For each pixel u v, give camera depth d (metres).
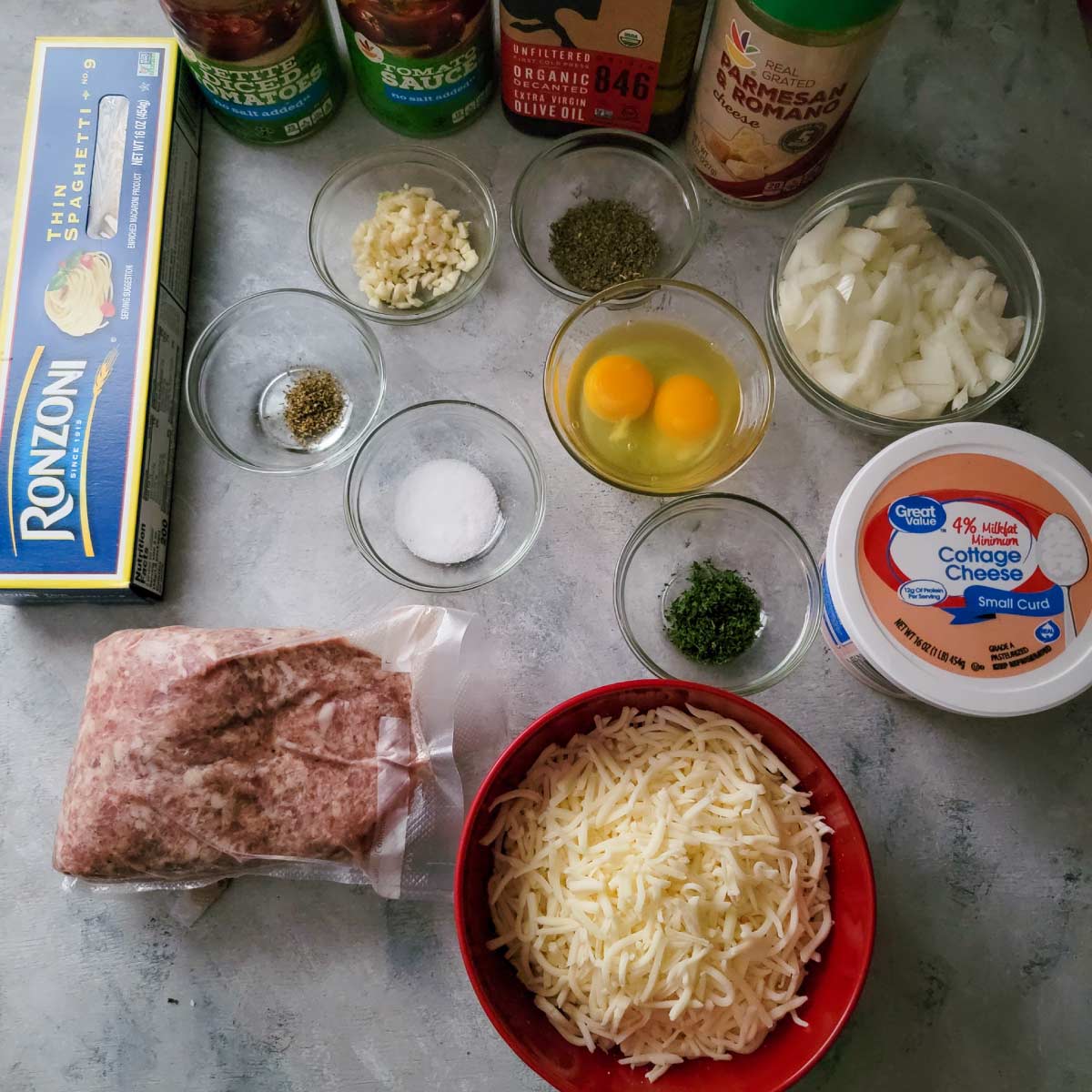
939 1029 0.49
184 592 0.51
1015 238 0.50
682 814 0.44
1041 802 0.50
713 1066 0.44
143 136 0.51
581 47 0.48
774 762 0.45
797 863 0.44
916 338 0.50
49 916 0.50
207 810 0.45
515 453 0.53
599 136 0.54
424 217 0.53
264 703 0.46
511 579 0.51
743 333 0.51
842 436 0.52
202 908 0.50
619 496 0.52
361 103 0.54
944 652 0.44
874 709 0.50
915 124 0.54
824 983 0.44
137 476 0.49
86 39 0.51
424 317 0.53
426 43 0.47
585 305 0.49
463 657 0.51
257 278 0.54
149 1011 0.49
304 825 0.45
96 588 0.48
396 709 0.47
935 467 0.45
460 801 0.48
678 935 0.42
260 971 0.49
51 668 0.51
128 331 0.50
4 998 0.49
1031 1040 0.48
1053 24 0.54
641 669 0.51
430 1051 0.49
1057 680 0.44
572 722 0.46
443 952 0.49
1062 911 0.49
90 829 0.45
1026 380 0.52
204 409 0.53
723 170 0.51
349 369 0.54
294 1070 0.49
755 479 0.52
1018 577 0.45
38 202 0.51
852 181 0.54
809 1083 0.48
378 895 0.49
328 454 0.53
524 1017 0.44
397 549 0.53
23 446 0.49
